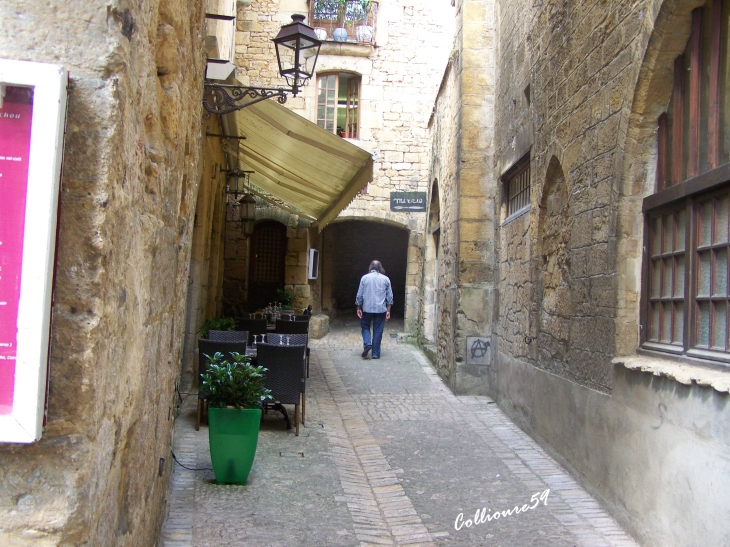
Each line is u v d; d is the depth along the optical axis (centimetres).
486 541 418
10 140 174
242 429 491
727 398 322
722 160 368
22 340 169
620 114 466
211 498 459
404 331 1662
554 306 633
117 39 187
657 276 446
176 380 438
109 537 206
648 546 404
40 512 172
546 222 681
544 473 569
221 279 1306
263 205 1667
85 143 181
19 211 172
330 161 970
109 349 191
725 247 356
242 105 665
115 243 191
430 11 1686
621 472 452
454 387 951
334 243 1978
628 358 448
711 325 366
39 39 182
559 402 601
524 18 772
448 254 1073
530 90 737
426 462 600
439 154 1243
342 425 737
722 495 323
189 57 375
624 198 462
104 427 191
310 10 1667
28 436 167
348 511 457
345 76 1692
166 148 295
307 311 1360
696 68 397
